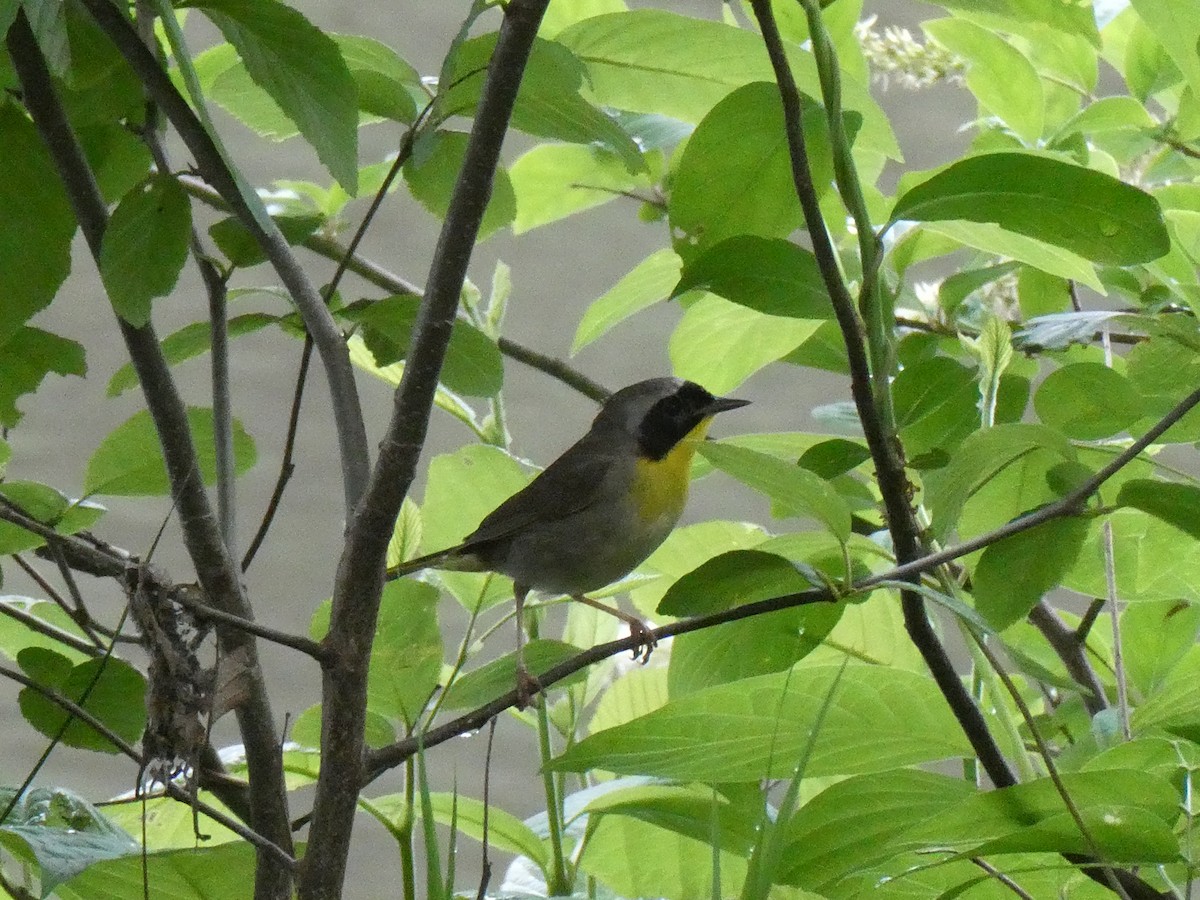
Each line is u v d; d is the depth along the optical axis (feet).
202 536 16.63
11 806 15.64
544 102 18.40
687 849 22.89
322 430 51.88
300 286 17.12
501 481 24.02
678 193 19.69
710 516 51.96
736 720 18.02
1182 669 22.33
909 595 16.84
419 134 17.94
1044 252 21.65
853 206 17.06
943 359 21.36
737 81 21.50
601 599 28.27
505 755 44.70
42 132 15.96
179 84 22.95
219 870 17.33
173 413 16.47
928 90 53.42
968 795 17.42
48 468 49.42
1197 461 32.12
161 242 15.81
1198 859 16.94
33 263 16.83
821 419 24.62
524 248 56.85
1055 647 22.72
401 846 18.97
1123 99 24.34
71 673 18.57
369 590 15.37
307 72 15.72
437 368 14.73
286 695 47.85
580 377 27.86
